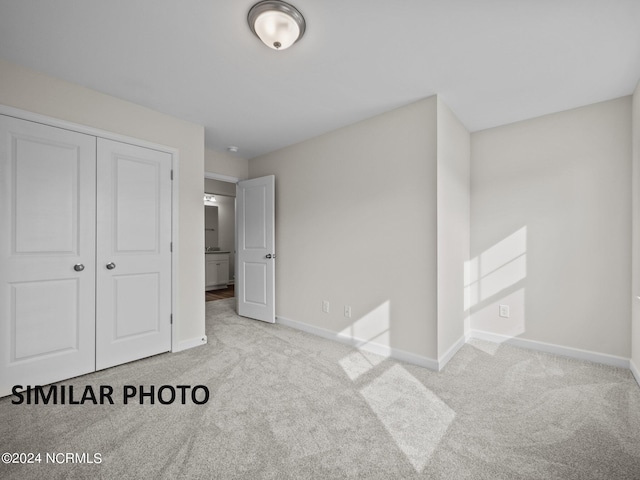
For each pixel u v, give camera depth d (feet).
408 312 8.41
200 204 10.07
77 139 7.54
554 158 8.97
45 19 5.30
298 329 11.59
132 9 5.08
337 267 10.25
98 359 7.84
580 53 6.23
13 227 6.65
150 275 8.84
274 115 9.34
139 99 8.34
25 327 6.79
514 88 7.64
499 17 5.25
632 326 7.72
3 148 6.51
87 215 7.69
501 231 9.85
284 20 5.11
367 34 5.72
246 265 13.52
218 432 5.30
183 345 9.47
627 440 5.05
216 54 6.37
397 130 8.75
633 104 7.72
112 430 5.36
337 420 5.65
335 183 10.37
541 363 8.26
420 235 8.21
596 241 8.35
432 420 5.65
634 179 7.56
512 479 4.25
